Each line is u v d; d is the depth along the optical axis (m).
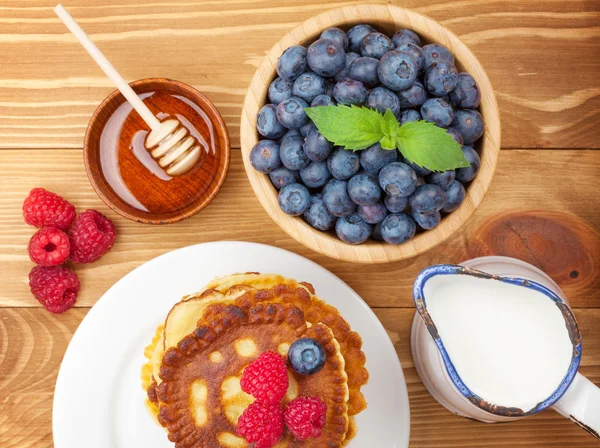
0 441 0.42
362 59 0.33
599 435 0.32
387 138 0.31
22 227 0.42
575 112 0.42
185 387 0.34
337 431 0.34
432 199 0.32
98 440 0.40
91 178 0.39
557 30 0.41
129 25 0.42
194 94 0.39
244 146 0.35
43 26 0.42
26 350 0.42
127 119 0.41
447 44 0.34
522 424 0.42
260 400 0.31
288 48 0.34
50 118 0.42
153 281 0.39
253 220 0.42
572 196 0.42
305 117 0.33
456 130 0.33
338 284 0.39
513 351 0.34
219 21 0.42
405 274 0.42
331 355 0.34
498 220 0.42
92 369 0.40
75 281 0.41
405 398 0.39
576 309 0.42
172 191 0.41
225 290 0.37
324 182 0.34
